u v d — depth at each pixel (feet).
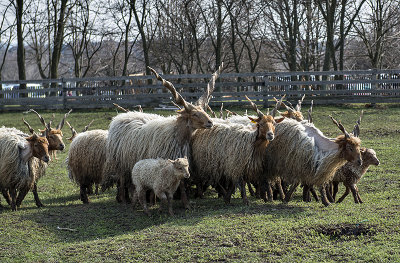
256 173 33.40
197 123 32.81
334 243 23.72
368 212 27.61
